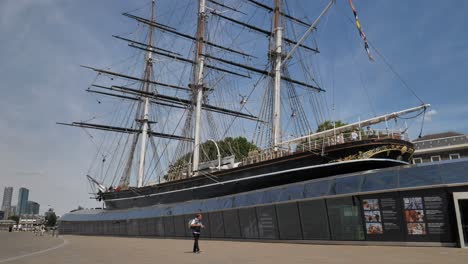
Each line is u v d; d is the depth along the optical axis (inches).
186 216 1545.3
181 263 558.6
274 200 1147.9
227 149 2832.2
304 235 1026.7
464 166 768.9
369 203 883.4
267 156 1577.3
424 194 797.9
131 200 2452.0
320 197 989.2
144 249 919.0
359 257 600.1
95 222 2438.5
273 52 2028.8
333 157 1294.3
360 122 1325.0
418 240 790.5
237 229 1269.7
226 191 1695.4
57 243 1272.1
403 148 1251.8
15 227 5064.0
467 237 727.7
